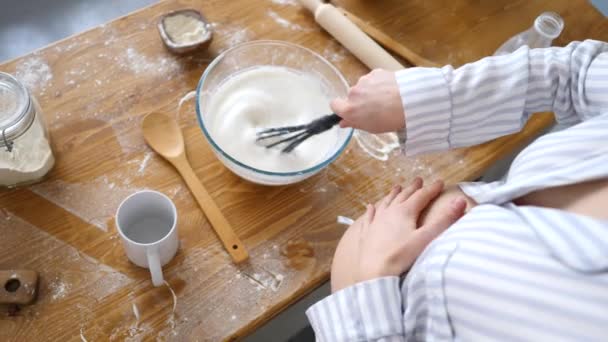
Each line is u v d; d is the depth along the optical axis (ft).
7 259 2.17
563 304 1.51
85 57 2.75
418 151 2.32
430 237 1.97
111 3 5.02
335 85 2.59
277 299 2.20
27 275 2.08
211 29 2.83
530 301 1.55
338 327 1.88
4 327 2.03
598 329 1.45
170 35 2.81
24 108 2.10
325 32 3.03
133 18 2.93
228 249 2.26
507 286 1.59
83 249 2.22
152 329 2.08
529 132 2.75
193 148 2.54
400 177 2.58
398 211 2.10
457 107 2.18
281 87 2.63
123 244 2.12
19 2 4.91
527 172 1.86
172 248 2.16
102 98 2.64
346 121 2.23
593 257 1.51
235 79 2.59
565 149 1.78
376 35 3.02
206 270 2.23
